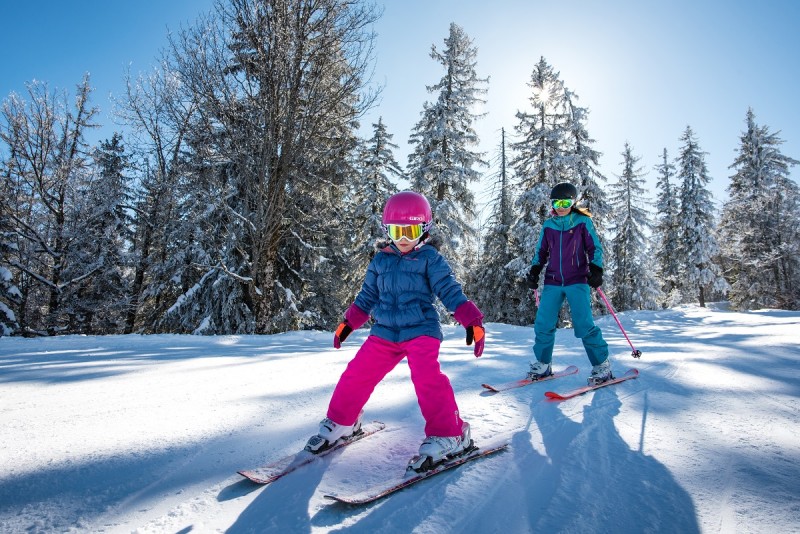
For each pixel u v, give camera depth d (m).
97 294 20.59
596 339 3.39
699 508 1.43
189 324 16.23
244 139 13.01
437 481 1.67
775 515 1.37
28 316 19.88
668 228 35.16
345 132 15.66
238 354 5.66
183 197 15.69
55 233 18.86
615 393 3.01
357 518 1.39
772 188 30.67
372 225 20.33
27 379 3.73
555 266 3.60
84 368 4.38
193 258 17.12
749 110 32.91
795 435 2.10
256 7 12.67
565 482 1.64
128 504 1.47
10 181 18.41
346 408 2.03
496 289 25.78
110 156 22.56
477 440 2.09
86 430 2.24
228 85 12.76
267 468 1.73
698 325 11.36
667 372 3.70
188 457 1.89
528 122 22.38
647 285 30.72
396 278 2.22
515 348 6.01
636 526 1.33
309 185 14.57
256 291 13.23
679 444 2.01
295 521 1.37
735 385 3.14
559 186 3.65
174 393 3.10
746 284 32.09
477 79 21.12
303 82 13.59
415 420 2.43
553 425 2.31
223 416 2.50
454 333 9.23
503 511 1.43
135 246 21.28
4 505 1.45
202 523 1.36
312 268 18.52
